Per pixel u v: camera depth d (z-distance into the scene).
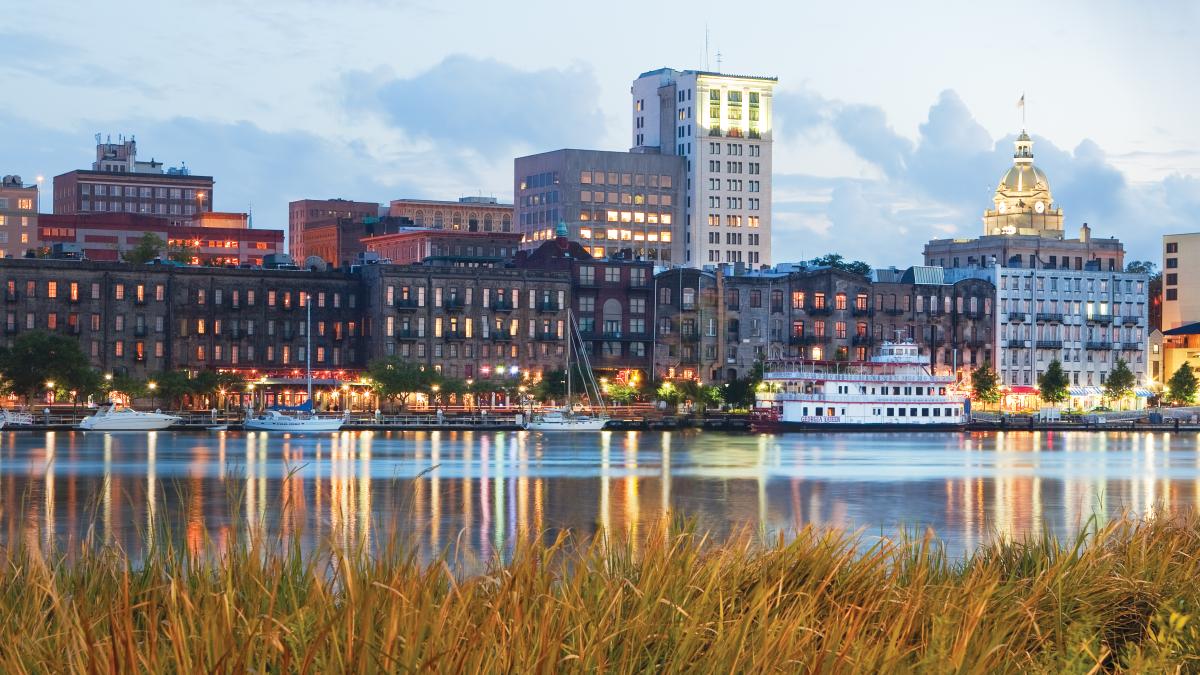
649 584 20.75
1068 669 20.08
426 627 16.55
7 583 20.73
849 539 27.56
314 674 15.44
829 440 187.50
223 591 17.92
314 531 61.62
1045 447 176.25
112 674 14.65
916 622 21.72
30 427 185.25
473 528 74.81
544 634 16.72
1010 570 30.48
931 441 189.25
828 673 17.53
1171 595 26.02
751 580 24.83
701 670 17.56
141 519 75.25
